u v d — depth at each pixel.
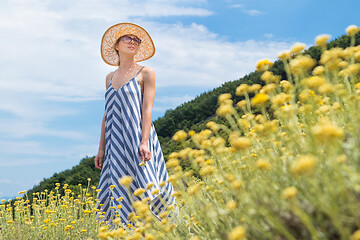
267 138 1.76
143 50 3.72
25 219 3.38
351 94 1.62
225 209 1.63
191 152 1.97
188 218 2.06
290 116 1.63
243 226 1.36
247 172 1.63
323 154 1.33
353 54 1.76
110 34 3.47
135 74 3.28
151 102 3.20
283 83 1.94
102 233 1.82
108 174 3.14
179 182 1.95
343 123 1.64
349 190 1.14
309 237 1.12
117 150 3.07
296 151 1.57
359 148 1.28
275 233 1.21
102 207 3.10
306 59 1.57
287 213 1.21
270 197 1.40
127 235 2.06
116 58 3.74
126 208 2.91
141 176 2.96
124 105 3.15
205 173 1.81
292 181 1.34
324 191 1.15
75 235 3.02
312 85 1.57
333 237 1.08
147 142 3.07
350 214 1.09
